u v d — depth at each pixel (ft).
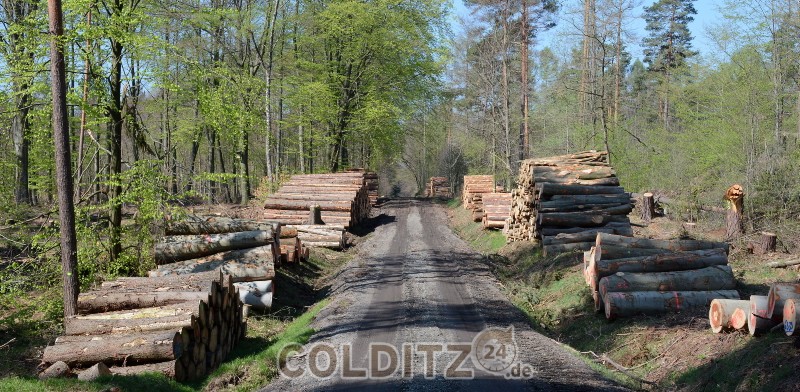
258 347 43.52
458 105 180.04
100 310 36.81
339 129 130.31
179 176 59.41
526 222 77.10
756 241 53.93
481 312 47.03
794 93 76.38
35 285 49.78
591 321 45.29
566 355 35.58
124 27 52.03
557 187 67.72
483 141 156.97
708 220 68.74
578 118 120.57
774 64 78.79
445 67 141.28
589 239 65.10
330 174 111.04
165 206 55.21
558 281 57.11
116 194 54.70
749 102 77.82
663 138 105.29
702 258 44.39
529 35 135.64
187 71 59.67
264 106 99.35
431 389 28.71
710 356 32.35
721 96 84.69
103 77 51.72
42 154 61.11
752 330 31.04
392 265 72.23
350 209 97.81
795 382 25.22
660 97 148.05
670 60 165.68
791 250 52.54
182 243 55.77
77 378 29.55
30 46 46.68
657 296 42.11
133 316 34.50
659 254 45.16
